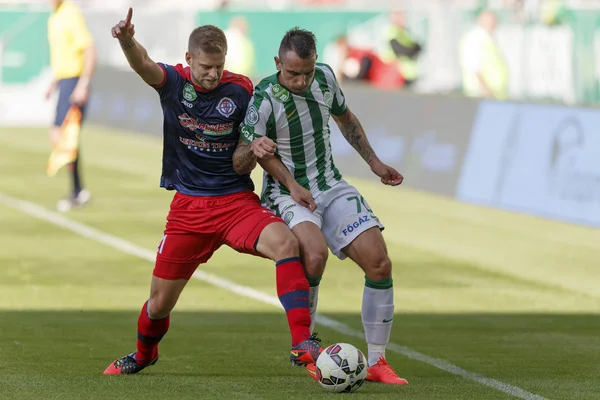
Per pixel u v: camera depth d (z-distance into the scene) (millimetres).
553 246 39094
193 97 19953
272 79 20281
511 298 30938
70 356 22781
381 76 71125
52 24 47312
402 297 31000
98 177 58281
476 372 21578
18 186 54781
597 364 22500
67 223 44031
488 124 47656
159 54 92875
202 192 20297
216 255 37938
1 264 35281
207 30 19500
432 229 42562
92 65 47062
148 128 79000
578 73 72438
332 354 18578
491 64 56906
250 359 22641
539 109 44969
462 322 27609
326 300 30516
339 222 20578
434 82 81812
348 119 21781
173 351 23500
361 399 18234
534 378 20906
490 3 88500
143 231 42219
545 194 44344
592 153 42062
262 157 19281
